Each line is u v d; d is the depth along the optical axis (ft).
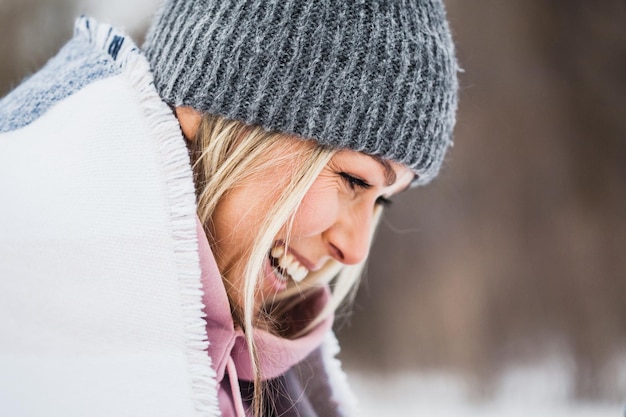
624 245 11.71
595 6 13.32
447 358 11.68
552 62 12.98
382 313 12.30
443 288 12.11
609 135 12.47
